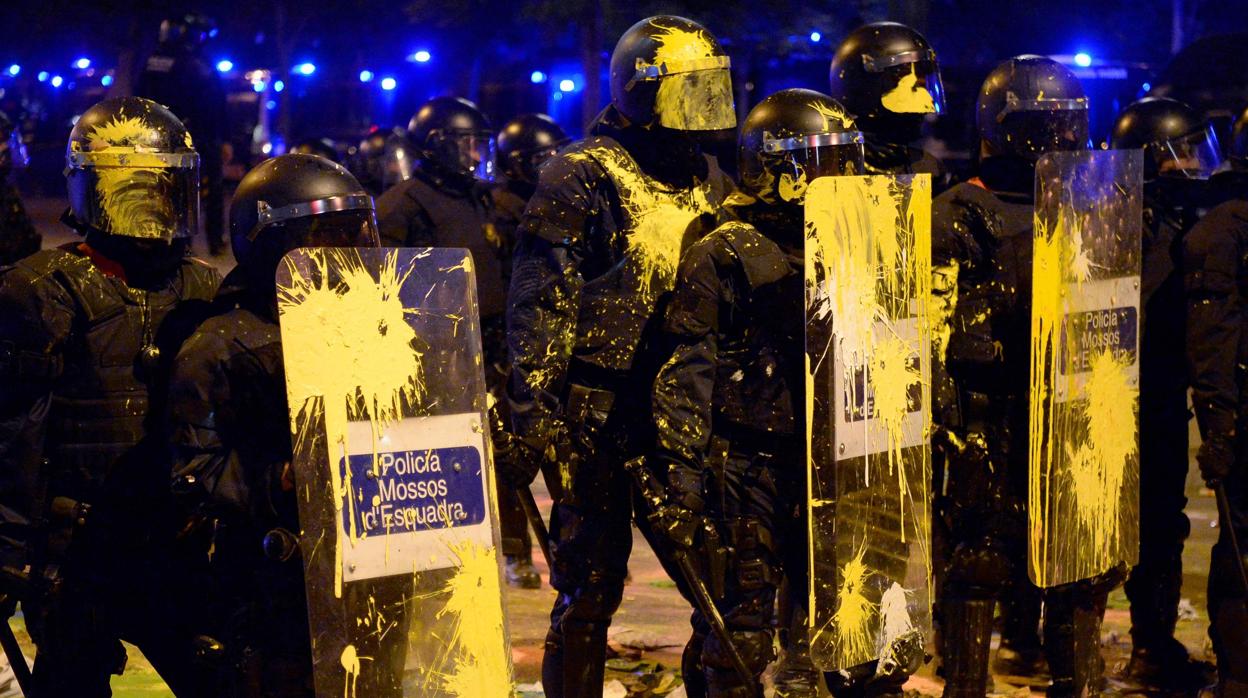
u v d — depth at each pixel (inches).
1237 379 221.1
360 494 154.2
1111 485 219.3
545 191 216.7
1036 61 223.3
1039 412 206.1
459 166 311.1
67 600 180.5
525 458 210.7
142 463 181.0
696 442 183.2
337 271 153.9
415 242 310.7
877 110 238.8
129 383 181.3
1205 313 219.8
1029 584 255.8
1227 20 959.0
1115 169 216.7
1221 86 451.5
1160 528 253.6
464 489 160.6
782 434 185.5
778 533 187.3
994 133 222.7
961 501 213.9
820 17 667.4
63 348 178.5
